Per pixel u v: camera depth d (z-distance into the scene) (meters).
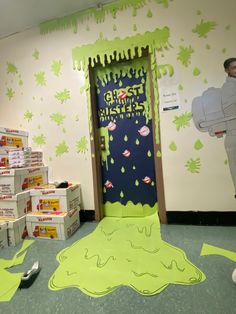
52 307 0.98
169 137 1.89
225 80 1.74
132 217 2.17
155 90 1.90
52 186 2.04
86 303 1.00
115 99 2.18
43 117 2.24
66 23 2.11
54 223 1.73
